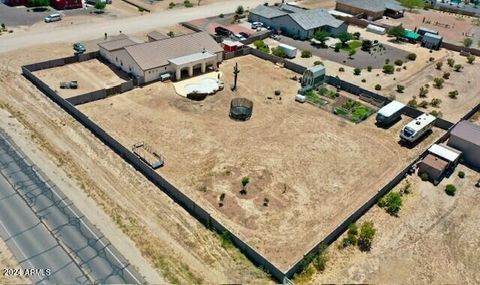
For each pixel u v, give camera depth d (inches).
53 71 2893.7
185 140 2271.2
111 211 1764.3
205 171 2048.5
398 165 2207.2
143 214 1761.8
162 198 1856.5
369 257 1643.7
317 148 2292.1
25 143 2151.8
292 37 3846.0
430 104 2810.0
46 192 1839.3
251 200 1882.4
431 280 1568.7
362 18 4530.0
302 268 1558.8
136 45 2908.5
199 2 4660.4
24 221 1680.6
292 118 2564.0
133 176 1980.8
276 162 2151.8
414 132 2341.3
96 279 1470.2
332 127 2500.0
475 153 2229.3
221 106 2630.4
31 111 2431.1
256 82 2977.4
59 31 3565.5
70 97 2508.6
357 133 2461.9
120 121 2391.7
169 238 1657.2
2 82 2704.2
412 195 1999.3
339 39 3789.4
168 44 3016.7
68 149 2134.6
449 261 1657.2
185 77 2940.5
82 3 4175.7
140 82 2787.9
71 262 1524.4
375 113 2679.6
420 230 1795.0
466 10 4928.6
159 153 2150.6
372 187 2027.6
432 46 3799.2
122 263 1536.7
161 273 1512.1
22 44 3265.3
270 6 4662.9
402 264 1625.2
